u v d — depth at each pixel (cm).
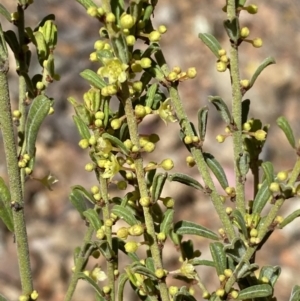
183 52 140
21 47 34
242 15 151
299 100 131
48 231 102
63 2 150
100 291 34
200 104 126
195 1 155
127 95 31
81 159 117
